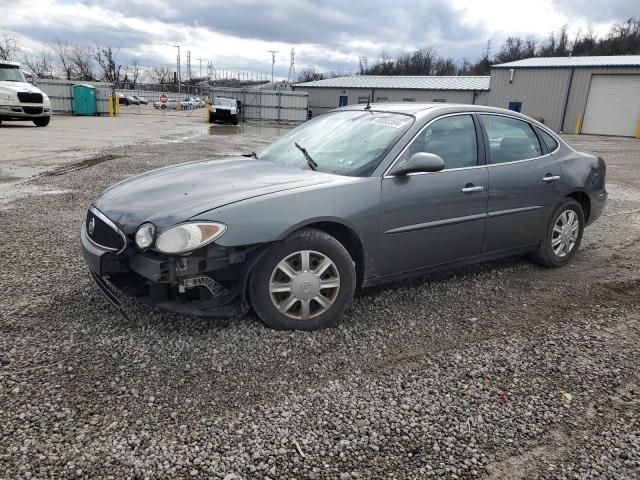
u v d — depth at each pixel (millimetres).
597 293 4375
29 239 5328
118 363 2908
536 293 4316
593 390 2848
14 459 2158
